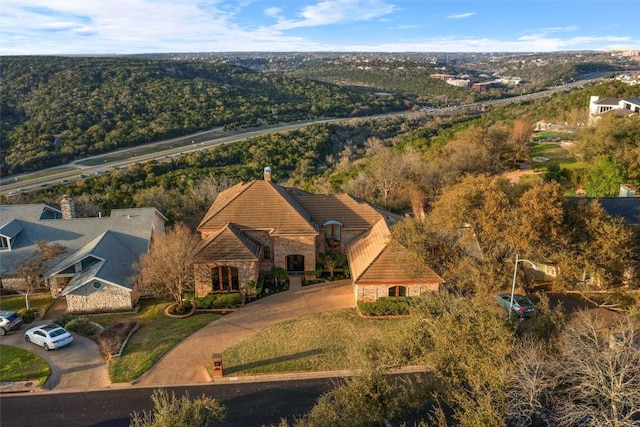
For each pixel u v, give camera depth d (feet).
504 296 93.50
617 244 90.58
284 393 71.41
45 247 102.17
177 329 90.12
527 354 55.88
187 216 154.51
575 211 96.89
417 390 63.62
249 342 84.99
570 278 93.30
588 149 180.04
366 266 95.96
